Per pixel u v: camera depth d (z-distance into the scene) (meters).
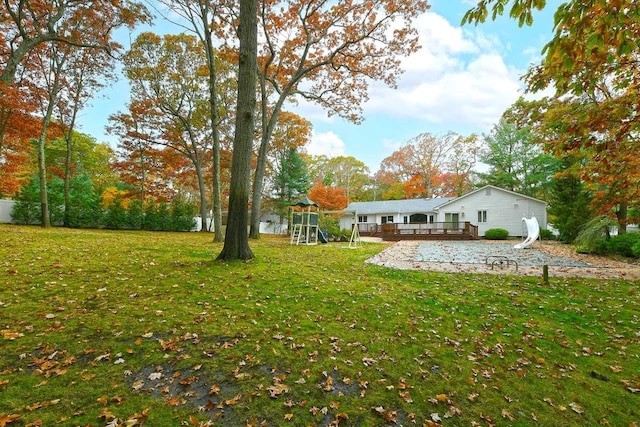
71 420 1.99
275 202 28.19
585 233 13.50
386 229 25.89
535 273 8.03
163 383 2.48
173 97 20.70
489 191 25.06
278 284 5.52
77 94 17.73
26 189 17.34
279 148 26.83
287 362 2.94
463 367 3.10
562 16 2.32
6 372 2.43
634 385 2.91
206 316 3.82
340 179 46.53
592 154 4.25
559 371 3.14
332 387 2.62
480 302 5.29
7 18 10.70
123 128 20.39
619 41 2.38
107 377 2.49
